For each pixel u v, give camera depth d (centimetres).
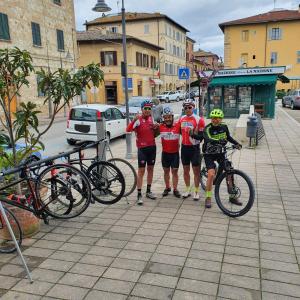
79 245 440
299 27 4722
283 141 1230
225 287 345
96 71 489
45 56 2794
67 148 1301
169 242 443
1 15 2284
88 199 507
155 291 340
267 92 1969
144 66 4712
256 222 504
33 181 480
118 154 1099
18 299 332
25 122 473
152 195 616
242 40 4934
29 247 438
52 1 2864
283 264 387
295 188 670
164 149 615
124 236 464
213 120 541
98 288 347
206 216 529
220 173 560
